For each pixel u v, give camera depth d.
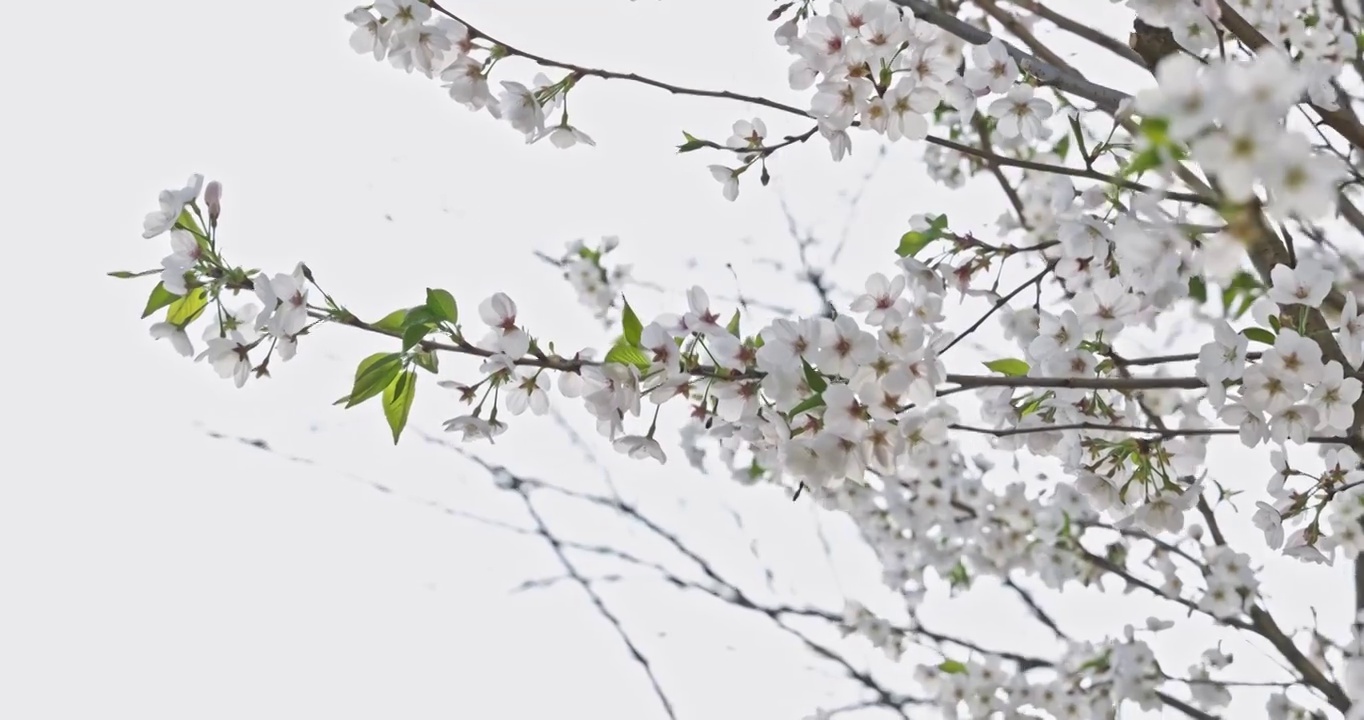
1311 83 3.05
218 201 3.09
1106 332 3.13
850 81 3.14
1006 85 3.14
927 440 3.06
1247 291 3.17
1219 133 2.79
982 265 3.20
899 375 3.05
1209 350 3.04
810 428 3.06
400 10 3.13
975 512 3.82
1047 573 3.66
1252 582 3.49
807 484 3.06
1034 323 3.25
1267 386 3.04
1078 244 3.12
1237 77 2.79
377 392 3.07
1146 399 3.39
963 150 3.12
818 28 3.13
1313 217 2.79
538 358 3.08
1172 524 3.15
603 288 3.74
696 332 3.09
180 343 3.10
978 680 3.71
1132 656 3.58
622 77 3.16
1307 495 3.15
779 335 3.05
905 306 3.16
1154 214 2.99
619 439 3.09
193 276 3.08
